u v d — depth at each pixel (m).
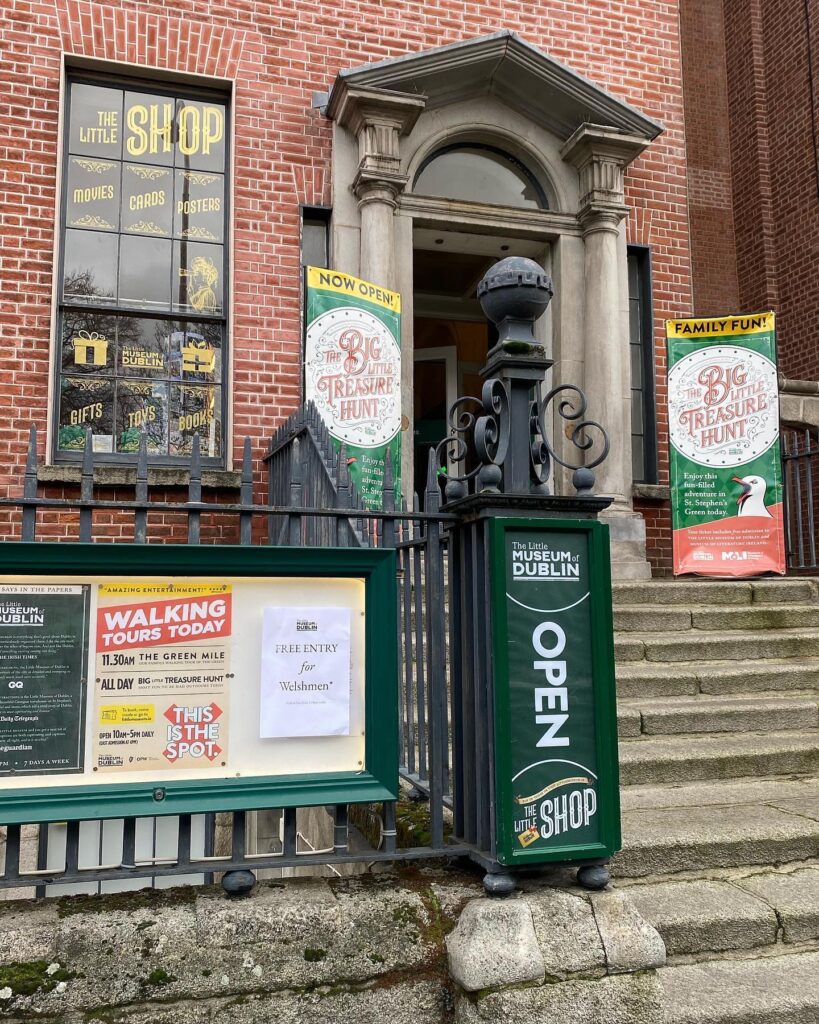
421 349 10.49
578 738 2.85
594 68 8.20
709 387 6.84
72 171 6.91
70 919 2.52
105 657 2.65
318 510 2.89
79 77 6.98
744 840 3.56
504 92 7.77
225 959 2.51
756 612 5.96
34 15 6.72
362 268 7.17
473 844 2.96
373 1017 2.57
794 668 5.29
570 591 2.91
